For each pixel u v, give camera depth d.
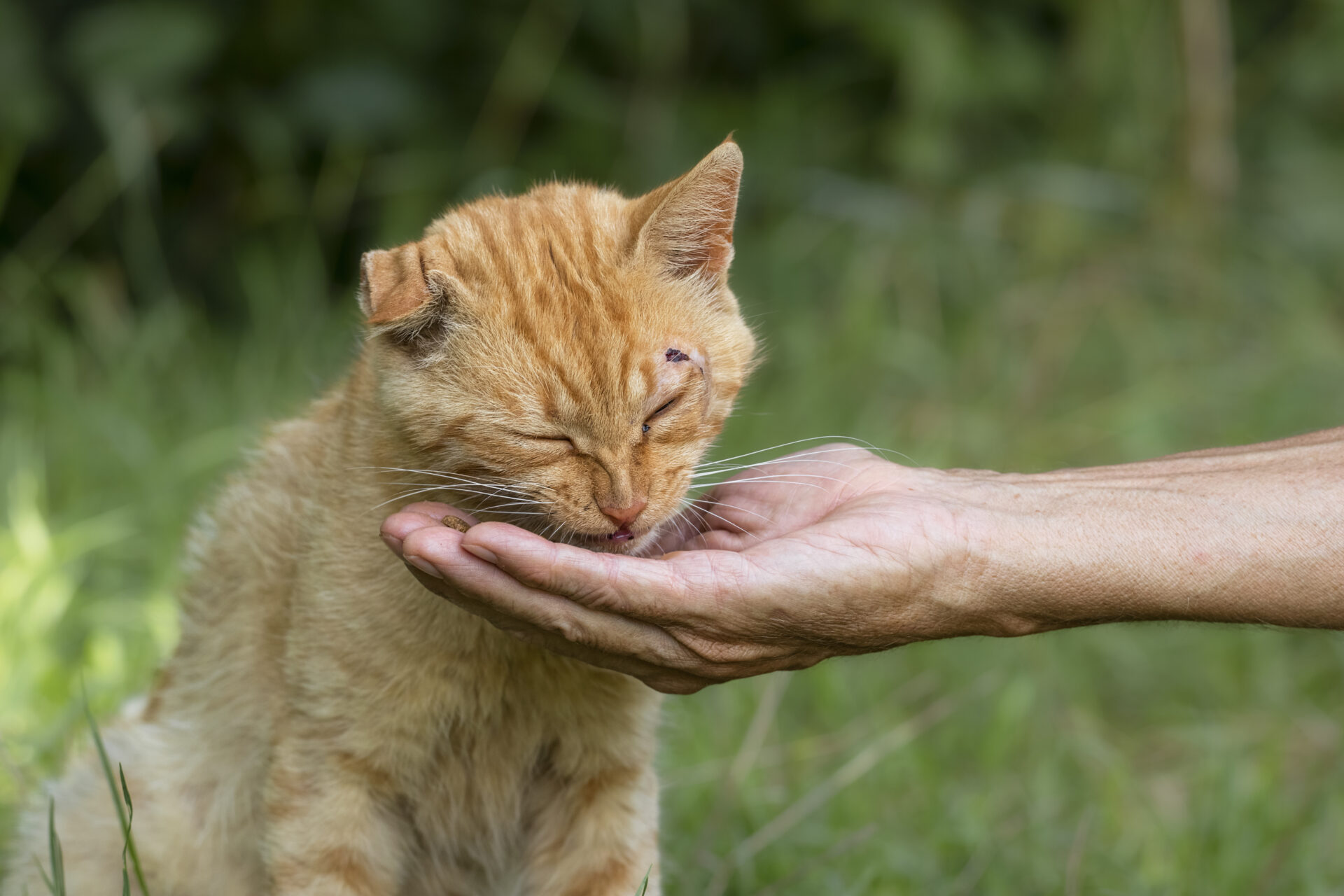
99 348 6.30
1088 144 7.52
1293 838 3.61
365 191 6.88
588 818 3.13
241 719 3.25
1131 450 5.84
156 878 3.29
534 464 2.69
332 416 3.23
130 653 4.45
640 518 2.72
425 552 2.33
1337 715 4.71
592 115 6.91
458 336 2.73
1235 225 7.38
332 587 2.92
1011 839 3.74
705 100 7.27
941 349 6.58
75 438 5.57
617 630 2.45
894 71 7.48
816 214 7.05
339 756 2.95
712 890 3.39
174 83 6.36
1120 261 7.12
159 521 5.10
